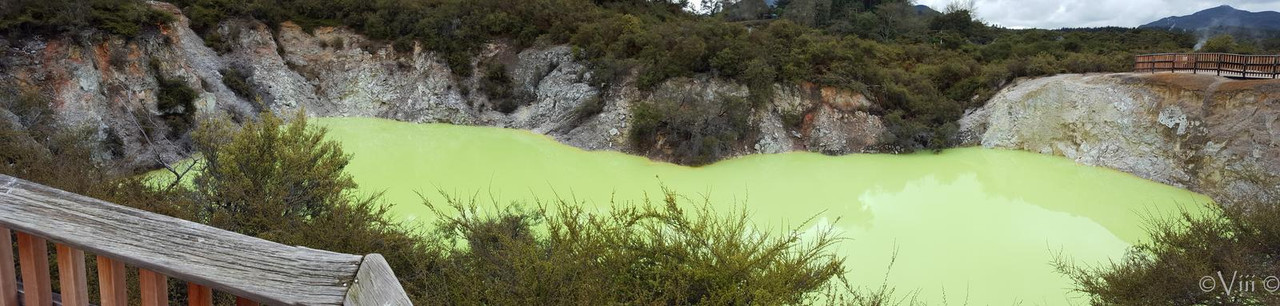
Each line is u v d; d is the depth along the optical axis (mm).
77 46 23344
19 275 3758
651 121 26750
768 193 22047
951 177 25000
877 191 22734
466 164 24906
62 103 22203
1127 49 40062
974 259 15688
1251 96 22047
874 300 9156
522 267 6551
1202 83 24203
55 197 2311
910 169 26219
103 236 2193
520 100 33656
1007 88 31766
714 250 6695
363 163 24203
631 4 45594
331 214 10664
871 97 30156
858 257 15734
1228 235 10898
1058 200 21750
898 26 56031
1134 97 26156
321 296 2010
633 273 6969
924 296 13422
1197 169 22906
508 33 35344
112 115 23266
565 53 33438
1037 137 29312
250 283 2047
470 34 34656
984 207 20766
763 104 28922
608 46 32688
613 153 27812
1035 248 16594
